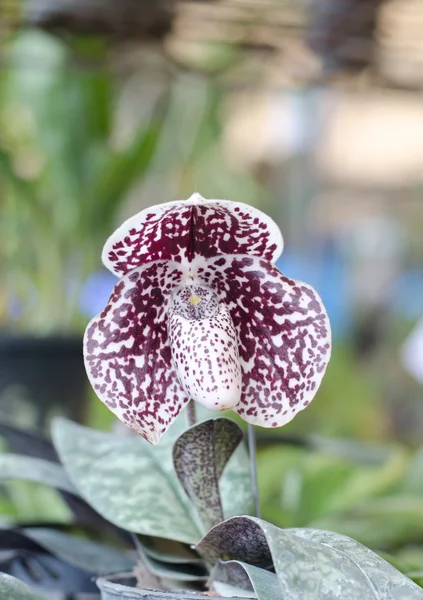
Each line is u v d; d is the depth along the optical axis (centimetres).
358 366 145
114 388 33
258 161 129
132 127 94
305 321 34
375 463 59
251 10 55
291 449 64
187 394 34
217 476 35
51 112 75
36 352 62
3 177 77
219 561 33
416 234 176
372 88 63
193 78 65
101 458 38
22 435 44
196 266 34
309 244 146
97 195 77
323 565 29
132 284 34
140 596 32
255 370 34
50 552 40
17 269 77
